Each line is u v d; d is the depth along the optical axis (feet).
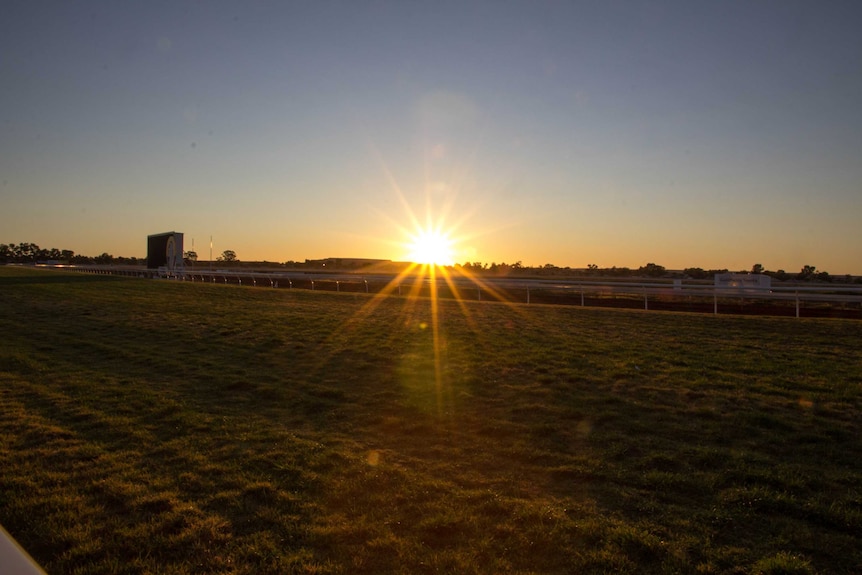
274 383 35.63
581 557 14.66
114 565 14.37
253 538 15.84
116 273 218.59
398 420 27.45
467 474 20.65
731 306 88.07
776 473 19.93
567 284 96.27
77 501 18.31
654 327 56.39
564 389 32.24
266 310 77.82
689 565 14.28
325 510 17.65
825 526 16.43
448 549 15.19
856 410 27.02
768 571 13.84
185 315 72.13
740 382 32.68
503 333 53.72
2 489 19.45
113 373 39.45
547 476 20.39
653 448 22.84
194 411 29.40
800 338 48.37
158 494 18.81
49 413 29.22
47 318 71.41
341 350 46.03
